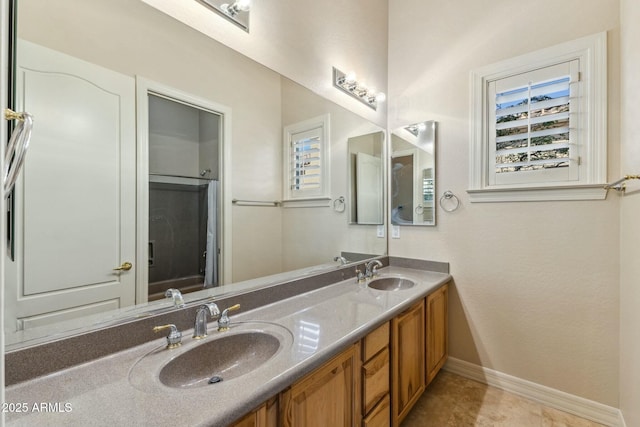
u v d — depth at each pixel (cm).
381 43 256
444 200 229
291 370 91
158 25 120
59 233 94
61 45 95
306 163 189
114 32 107
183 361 102
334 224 209
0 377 41
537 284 192
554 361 188
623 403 162
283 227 175
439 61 233
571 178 180
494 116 207
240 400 77
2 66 43
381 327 142
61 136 95
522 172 197
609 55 168
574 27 179
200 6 133
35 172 89
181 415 71
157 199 121
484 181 210
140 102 115
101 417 70
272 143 169
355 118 228
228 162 147
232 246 149
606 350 171
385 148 259
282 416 91
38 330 89
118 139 109
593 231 174
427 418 180
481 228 213
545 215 189
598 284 173
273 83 168
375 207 248
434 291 199
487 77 210
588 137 174
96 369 91
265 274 165
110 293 106
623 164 159
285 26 174
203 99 136
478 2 215
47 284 91
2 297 41
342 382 116
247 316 137
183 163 129
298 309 147
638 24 134
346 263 218
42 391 80
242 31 151
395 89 258
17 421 69
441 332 213
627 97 152
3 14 44
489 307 211
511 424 174
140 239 115
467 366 221
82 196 100
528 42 194
